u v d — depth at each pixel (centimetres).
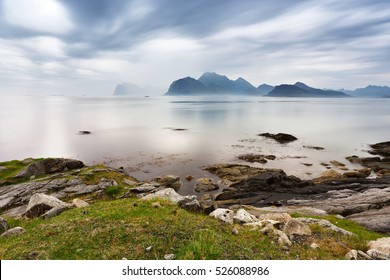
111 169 5478
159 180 6050
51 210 2414
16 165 5809
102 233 1553
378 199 4091
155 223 1698
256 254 1475
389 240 1970
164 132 13225
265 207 4203
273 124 16475
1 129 14038
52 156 8656
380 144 9831
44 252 1374
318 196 4738
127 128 14612
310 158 8419
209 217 2102
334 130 14075
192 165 7581
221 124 16462
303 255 1619
